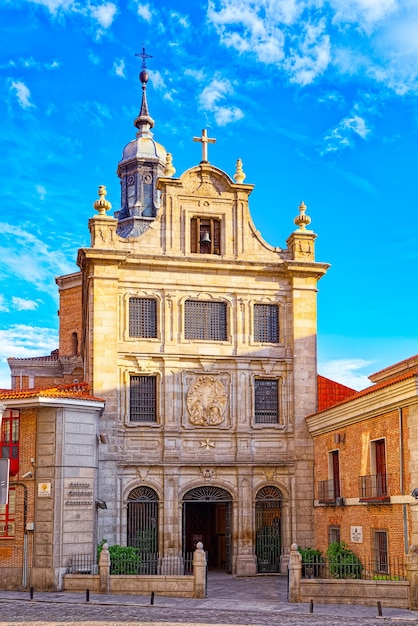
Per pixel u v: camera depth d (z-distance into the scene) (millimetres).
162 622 25219
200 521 47719
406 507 30469
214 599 30922
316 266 43719
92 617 26219
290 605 29156
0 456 35000
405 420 30891
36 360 58312
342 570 33938
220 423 41844
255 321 43531
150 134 60719
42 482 34250
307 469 41969
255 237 44125
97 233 42000
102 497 39219
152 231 42875
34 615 26625
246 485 41406
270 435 42281
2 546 34188
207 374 42156
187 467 40969
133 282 42062
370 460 34094
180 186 43500
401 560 30844
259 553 41219
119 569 34938
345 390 45812
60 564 33438
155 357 41531
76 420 35250
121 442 40562
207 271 43062
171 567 39656
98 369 40500
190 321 42688
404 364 38281
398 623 25266
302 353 43156
